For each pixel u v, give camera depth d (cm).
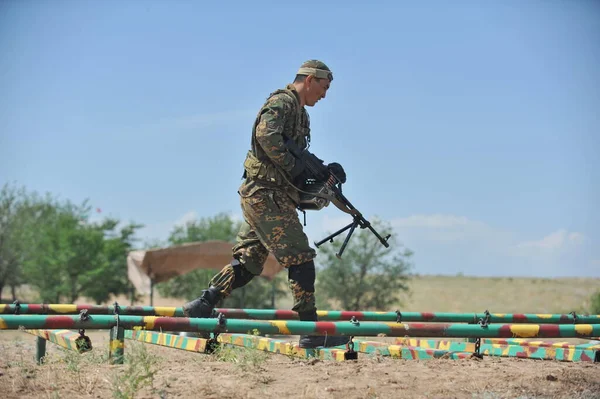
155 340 688
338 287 3650
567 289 7831
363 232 3719
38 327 585
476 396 505
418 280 9656
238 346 691
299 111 693
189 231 4447
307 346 693
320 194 676
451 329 646
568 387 538
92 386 512
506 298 6388
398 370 584
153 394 493
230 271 719
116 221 4550
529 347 659
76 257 4244
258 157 677
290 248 678
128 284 4475
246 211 686
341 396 496
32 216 4934
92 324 599
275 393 501
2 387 506
